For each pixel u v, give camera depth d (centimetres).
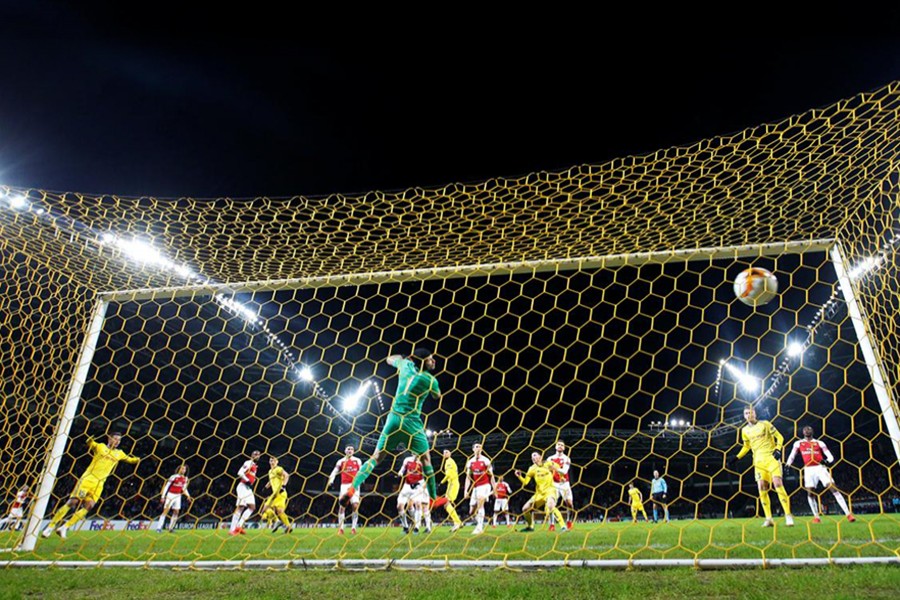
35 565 411
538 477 1035
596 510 3047
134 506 1992
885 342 607
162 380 2238
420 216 764
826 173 583
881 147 519
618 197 684
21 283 890
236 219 789
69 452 1797
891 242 591
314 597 280
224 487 2341
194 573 371
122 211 752
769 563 324
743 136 602
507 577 322
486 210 739
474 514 945
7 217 710
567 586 287
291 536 884
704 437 3347
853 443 2712
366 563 371
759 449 826
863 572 292
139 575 365
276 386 2216
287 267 868
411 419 566
